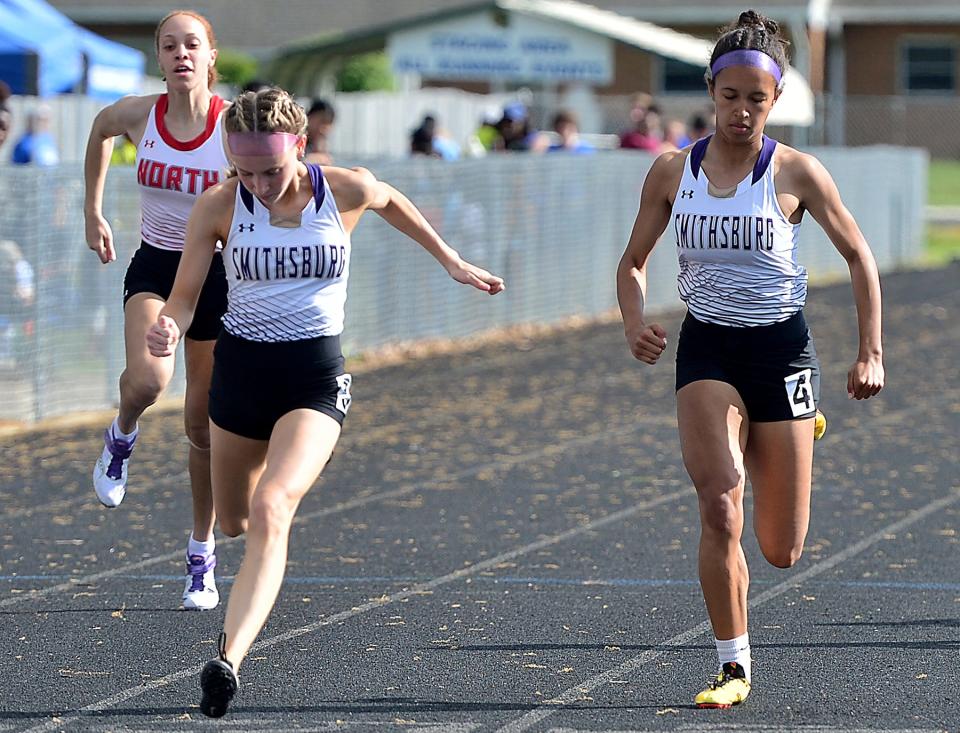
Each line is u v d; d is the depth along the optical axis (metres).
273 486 14.90
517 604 20.50
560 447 32.81
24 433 33.72
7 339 34.50
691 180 15.98
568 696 16.55
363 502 27.28
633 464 30.92
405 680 17.12
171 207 19.61
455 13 75.56
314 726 15.54
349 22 111.25
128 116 19.91
